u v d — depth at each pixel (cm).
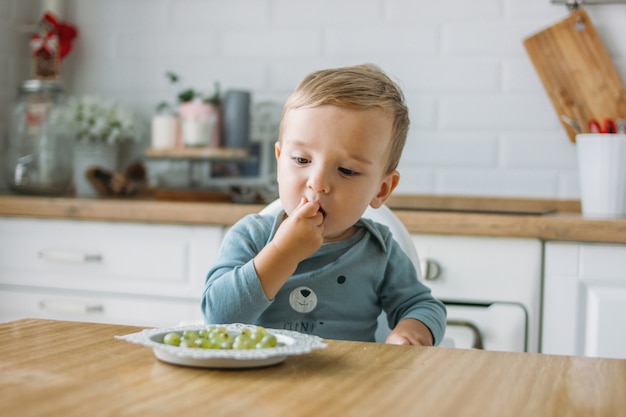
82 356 74
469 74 237
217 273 117
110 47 268
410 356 80
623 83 225
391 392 65
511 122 234
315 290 125
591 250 178
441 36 239
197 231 200
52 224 211
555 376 73
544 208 226
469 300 184
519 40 234
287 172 116
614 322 176
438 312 126
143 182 256
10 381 64
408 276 134
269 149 252
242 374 69
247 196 236
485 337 183
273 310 125
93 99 256
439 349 84
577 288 179
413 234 187
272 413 57
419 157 240
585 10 228
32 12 273
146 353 76
